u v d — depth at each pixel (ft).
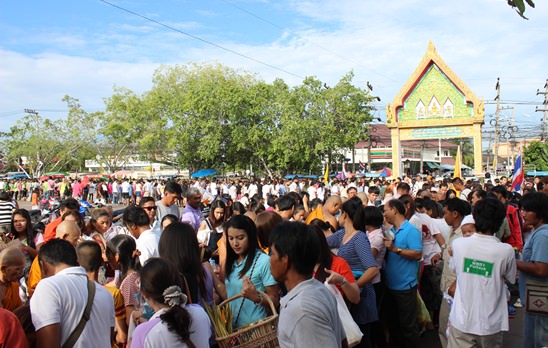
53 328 11.69
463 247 15.28
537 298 16.21
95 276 14.87
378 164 187.52
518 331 25.08
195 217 27.58
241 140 127.85
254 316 14.83
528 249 16.98
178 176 176.14
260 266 15.42
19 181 141.49
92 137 187.93
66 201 24.85
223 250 17.25
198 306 11.85
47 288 12.03
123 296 15.44
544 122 166.40
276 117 125.90
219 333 13.43
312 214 27.02
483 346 14.88
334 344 9.17
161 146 155.94
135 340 10.98
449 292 16.94
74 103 187.62
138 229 20.65
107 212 23.39
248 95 130.00
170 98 150.51
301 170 140.77
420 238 20.59
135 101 157.79
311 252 9.84
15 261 14.11
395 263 20.79
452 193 37.29
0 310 10.84
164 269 11.30
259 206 31.83
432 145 207.31
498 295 14.83
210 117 130.72
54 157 200.23
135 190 114.93
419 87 92.84
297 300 9.33
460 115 89.71
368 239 18.60
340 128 120.47
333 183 86.28
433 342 23.65
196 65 157.99
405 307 20.63
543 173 137.08
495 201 15.12
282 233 9.91
